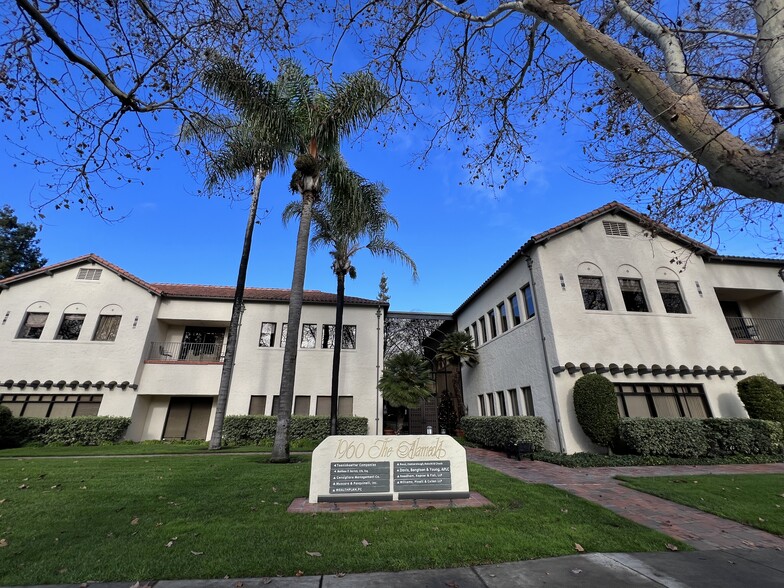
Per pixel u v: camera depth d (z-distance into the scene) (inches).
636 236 595.8
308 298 824.3
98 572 141.4
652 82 138.6
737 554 169.9
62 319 716.7
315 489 241.8
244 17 200.4
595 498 272.7
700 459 434.9
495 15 205.3
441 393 986.7
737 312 688.4
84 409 676.7
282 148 458.9
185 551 160.6
